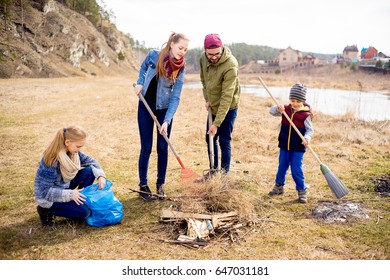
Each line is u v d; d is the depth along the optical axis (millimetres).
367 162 6102
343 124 9797
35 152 6672
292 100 4410
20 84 27969
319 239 3559
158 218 3965
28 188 4855
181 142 7520
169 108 4387
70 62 62031
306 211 4215
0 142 7258
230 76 4480
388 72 61250
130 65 105312
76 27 76562
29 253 3277
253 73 110625
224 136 4902
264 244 3465
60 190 3623
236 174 5520
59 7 78500
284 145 4531
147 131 4430
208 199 3992
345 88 37656
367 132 8273
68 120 10297
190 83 52000
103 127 9281
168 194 4699
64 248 3361
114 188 4898
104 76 70250
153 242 3486
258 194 4742
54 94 19250
